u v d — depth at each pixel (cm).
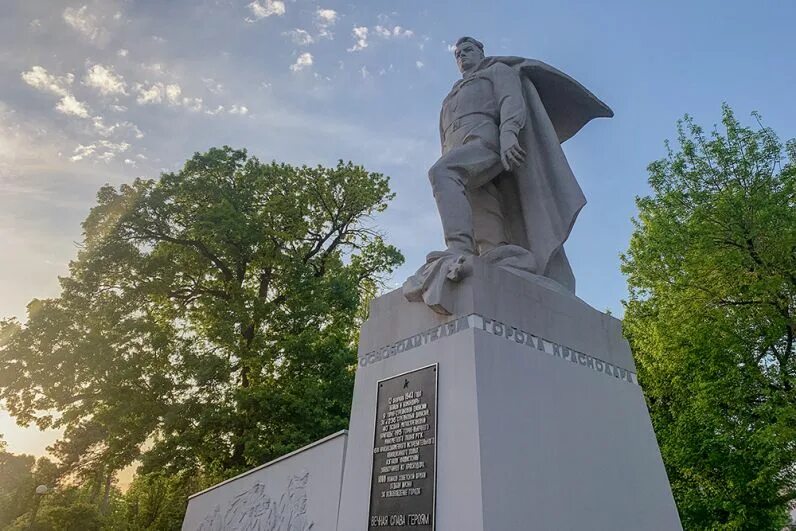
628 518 516
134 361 1994
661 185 1802
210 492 1265
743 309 1529
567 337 570
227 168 2411
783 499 1479
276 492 977
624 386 607
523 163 689
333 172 2620
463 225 589
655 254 1741
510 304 528
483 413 447
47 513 2205
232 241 2231
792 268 1482
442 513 436
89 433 1988
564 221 654
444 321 520
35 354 2000
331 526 788
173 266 2244
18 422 2016
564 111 771
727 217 1552
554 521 450
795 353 1507
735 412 1513
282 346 2027
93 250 2147
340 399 2070
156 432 2012
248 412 1942
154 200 2212
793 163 1605
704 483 1591
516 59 734
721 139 1702
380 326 602
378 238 2752
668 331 1614
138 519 2612
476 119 673
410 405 510
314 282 2247
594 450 526
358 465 539
